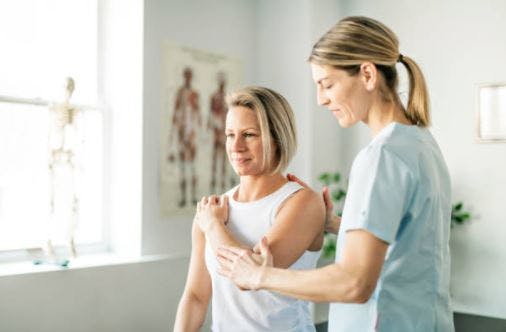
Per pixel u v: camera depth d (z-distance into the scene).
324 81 1.14
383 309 1.09
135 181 3.14
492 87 3.39
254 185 1.42
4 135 2.79
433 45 3.62
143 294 3.01
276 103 1.38
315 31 3.76
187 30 3.39
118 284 2.89
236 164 1.38
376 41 1.10
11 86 2.85
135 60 3.13
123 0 3.19
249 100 1.36
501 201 3.37
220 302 1.38
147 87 3.13
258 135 1.36
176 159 3.32
